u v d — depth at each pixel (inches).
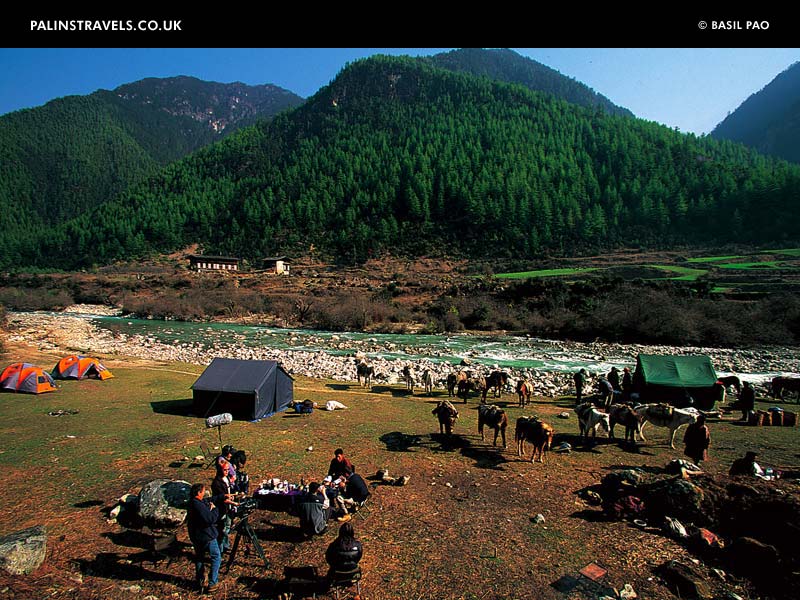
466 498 442.6
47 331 1995.6
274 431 658.2
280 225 6230.3
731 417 784.9
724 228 4712.1
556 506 427.8
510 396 971.3
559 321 2311.8
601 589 302.5
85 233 6668.3
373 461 539.5
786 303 2038.6
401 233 5482.3
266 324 2802.7
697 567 324.8
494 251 4879.4
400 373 1248.8
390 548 351.6
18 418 701.9
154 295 3622.0
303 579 302.4
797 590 291.1
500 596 295.1
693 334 1957.4
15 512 391.9
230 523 334.6
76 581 298.0
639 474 465.1
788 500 364.5
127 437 613.0
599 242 4798.2
